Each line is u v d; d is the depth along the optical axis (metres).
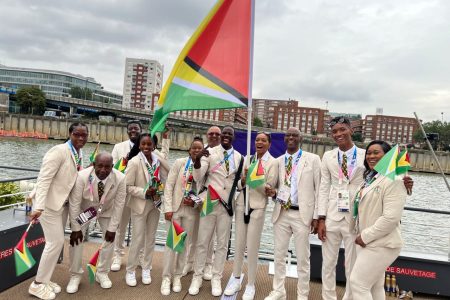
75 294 4.04
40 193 3.67
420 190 31.62
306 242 3.91
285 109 109.81
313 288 4.50
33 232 4.38
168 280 4.21
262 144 4.16
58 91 108.19
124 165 4.81
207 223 4.14
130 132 5.39
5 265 4.00
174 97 4.36
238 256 4.22
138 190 4.29
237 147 6.16
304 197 3.90
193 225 4.38
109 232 4.11
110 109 75.44
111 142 63.69
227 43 4.22
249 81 4.16
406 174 3.12
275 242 4.02
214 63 4.25
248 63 4.17
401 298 4.30
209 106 4.23
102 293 4.10
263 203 4.07
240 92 4.17
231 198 4.14
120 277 4.57
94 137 63.06
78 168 4.04
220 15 4.23
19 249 3.67
